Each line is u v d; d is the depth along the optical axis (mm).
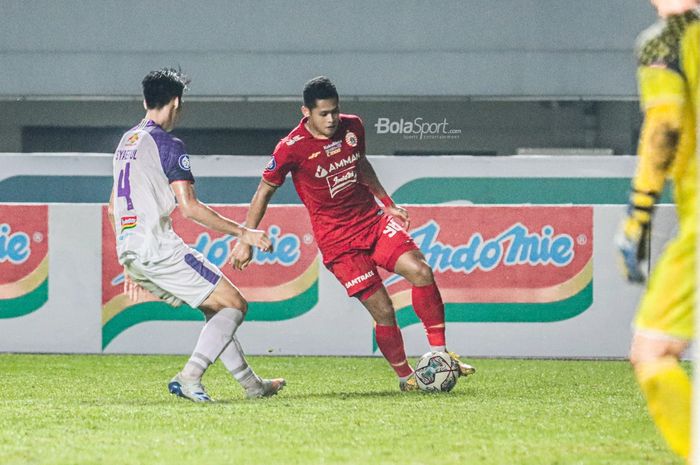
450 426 17281
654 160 12703
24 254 30500
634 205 12812
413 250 22125
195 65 50500
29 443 15664
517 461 14328
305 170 21906
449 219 29922
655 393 12703
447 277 30000
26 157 37906
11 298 30547
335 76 50406
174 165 19922
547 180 35812
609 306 29844
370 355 30234
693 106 12781
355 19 50125
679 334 12672
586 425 17547
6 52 50344
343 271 22359
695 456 11148
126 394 22188
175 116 20578
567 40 49469
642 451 15117
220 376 25672
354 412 18844
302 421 17734
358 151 22172
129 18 50281
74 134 50906
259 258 30219
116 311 30469
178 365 28000
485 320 29969
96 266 30438
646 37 13023
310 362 28891
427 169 35250
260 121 50781
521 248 29891
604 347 29844
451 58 50000
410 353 29984
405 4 49906
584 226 29812
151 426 17234
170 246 20156
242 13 50219
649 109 12789
